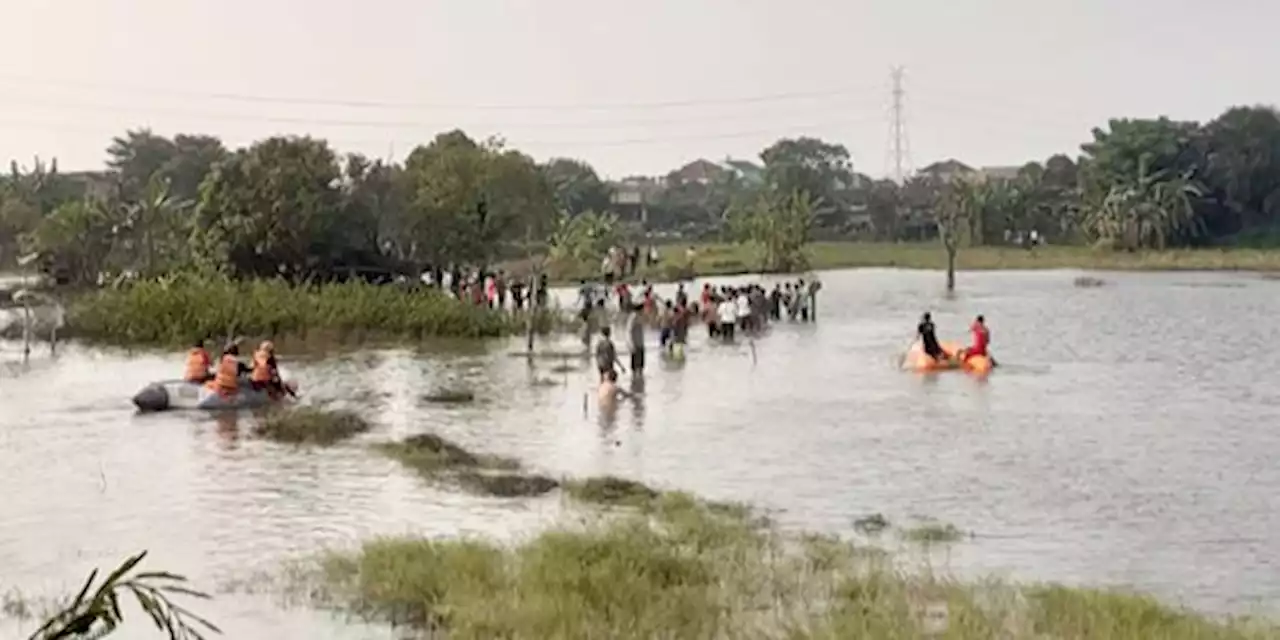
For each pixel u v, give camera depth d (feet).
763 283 297.53
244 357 151.23
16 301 201.57
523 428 99.86
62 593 54.75
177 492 75.97
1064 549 62.49
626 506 71.00
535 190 239.09
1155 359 149.89
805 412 108.06
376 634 48.55
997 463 84.84
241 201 205.77
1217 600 54.03
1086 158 498.28
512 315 181.68
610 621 48.21
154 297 172.35
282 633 48.78
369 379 130.82
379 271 212.43
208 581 56.13
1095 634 45.55
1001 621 47.37
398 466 83.35
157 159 435.12
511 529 65.57
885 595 51.44
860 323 203.41
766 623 48.11
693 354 157.28
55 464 84.89
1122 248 436.76
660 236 508.94
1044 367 142.20
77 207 246.88
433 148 239.50
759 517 69.00
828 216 516.32
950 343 153.28
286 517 69.36
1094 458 86.48
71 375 135.03
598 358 117.29
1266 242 449.89
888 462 85.35
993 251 446.19
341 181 222.69
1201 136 464.65
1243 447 90.58
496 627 47.44
